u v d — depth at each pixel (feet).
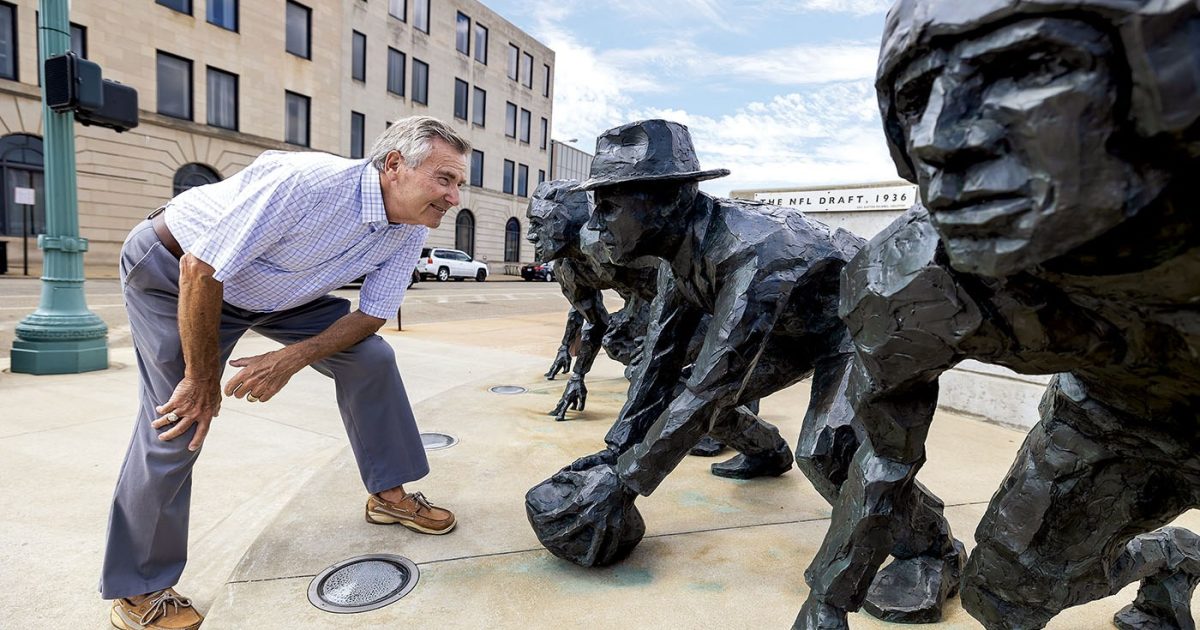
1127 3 2.10
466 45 110.63
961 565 7.57
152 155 67.10
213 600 7.29
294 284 7.44
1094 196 2.31
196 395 6.52
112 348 23.38
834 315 7.66
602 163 6.82
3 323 29.17
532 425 13.69
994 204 2.47
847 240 7.96
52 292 17.62
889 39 2.79
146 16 65.10
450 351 24.02
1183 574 6.47
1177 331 3.13
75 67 16.46
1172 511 4.72
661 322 8.39
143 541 6.61
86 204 63.31
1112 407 4.21
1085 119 2.25
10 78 61.11
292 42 79.15
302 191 6.77
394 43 95.50
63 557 7.87
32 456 11.07
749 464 11.07
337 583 7.26
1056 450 4.72
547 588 7.32
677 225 7.04
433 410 14.82
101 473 10.38
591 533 7.52
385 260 8.04
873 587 7.11
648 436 7.05
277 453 11.80
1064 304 3.39
